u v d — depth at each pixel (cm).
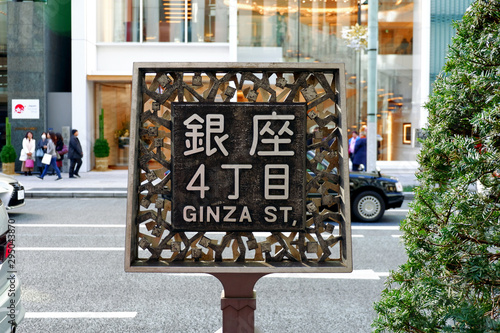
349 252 237
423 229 258
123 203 1291
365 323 462
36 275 615
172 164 239
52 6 2116
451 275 236
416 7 1897
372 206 1030
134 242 245
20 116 2030
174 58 2041
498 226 221
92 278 605
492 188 222
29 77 2030
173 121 238
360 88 1931
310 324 460
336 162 243
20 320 351
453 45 254
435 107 264
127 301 523
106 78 2031
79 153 1820
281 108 238
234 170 238
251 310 253
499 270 221
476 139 234
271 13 1972
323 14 1952
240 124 239
